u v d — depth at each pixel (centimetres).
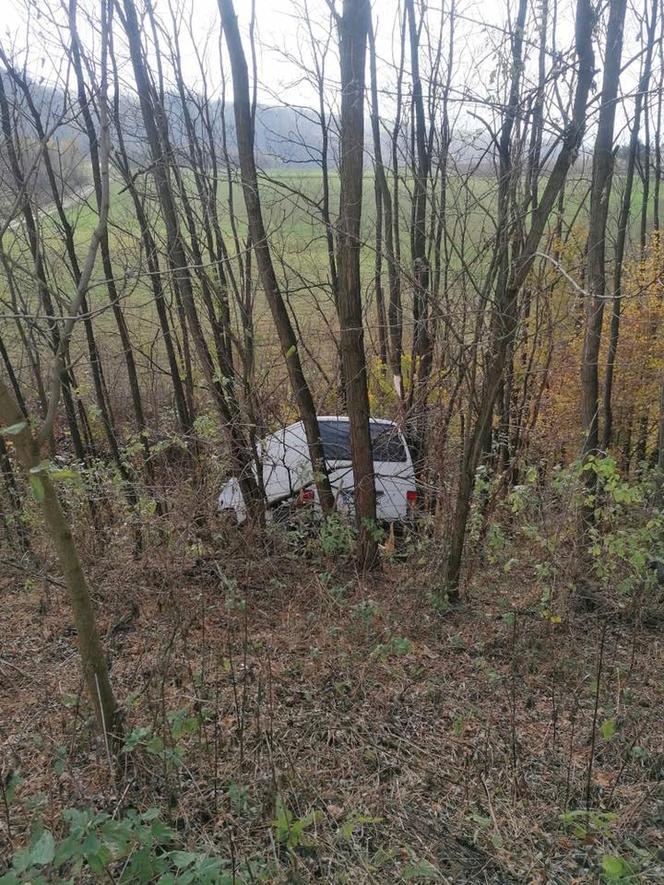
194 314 607
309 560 579
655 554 491
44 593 529
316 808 294
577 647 469
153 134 585
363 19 497
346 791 309
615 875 206
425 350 679
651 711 389
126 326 678
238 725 332
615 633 496
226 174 643
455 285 568
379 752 340
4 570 571
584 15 436
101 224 257
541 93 470
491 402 488
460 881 261
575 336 816
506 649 464
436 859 271
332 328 661
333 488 606
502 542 531
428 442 631
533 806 308
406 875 246
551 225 772
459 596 534
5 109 557
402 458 647
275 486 656
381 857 265
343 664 416
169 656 373
